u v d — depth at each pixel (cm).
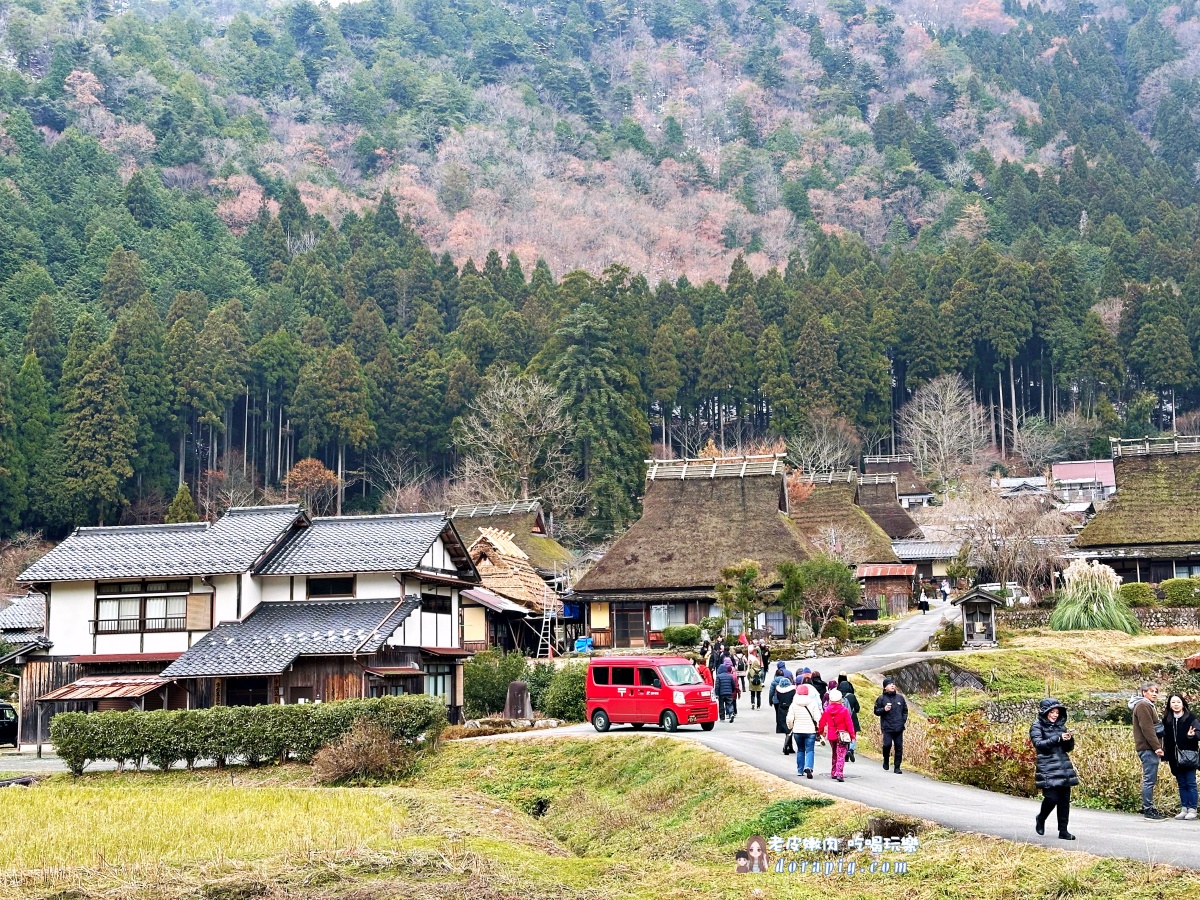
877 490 8925
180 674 3662
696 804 2266
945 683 4488
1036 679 4522
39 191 12900
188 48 19925
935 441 11481
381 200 15575
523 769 2938
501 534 6469
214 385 10350
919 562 8319
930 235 17162
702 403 11856
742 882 1689
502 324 11806
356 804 2503
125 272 11662
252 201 15862
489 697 4422
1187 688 4012
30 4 18625
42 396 9269
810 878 1684
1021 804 1972
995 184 17700
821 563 5681
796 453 10606
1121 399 12750
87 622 4066
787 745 2570
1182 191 17488
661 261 17488
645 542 6138
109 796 2667
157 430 10031
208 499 9781
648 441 9756
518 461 8962
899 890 1562
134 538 4250
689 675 3234
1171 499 6375
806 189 19700
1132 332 12394
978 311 12562
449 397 10912
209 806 2483
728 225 18462
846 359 11688
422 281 13212
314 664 3731
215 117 17988
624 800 2508
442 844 2080
